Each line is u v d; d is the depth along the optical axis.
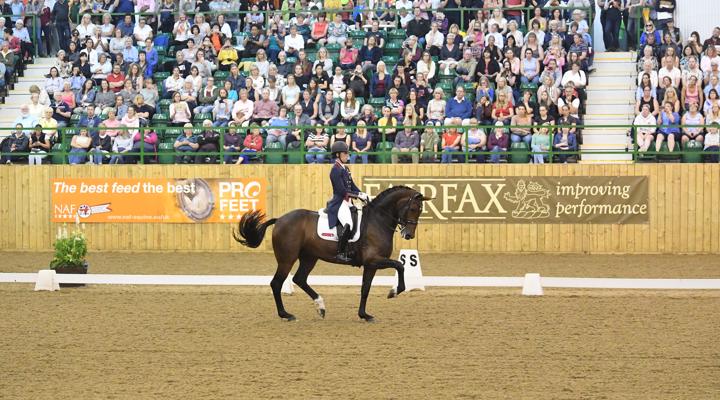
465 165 21.58
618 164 21.25
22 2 29.45
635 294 15.59
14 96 27.00
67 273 16.92
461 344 11.20
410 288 16.00
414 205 12.70
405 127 21.66
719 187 21.03
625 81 25.08
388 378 9.45
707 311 13.62
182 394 8.87
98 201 22.77
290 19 29.17
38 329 12.42
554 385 9.15
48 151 23.83
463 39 26.20
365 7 28.86
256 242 12.94
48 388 9.17
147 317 13.41
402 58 25.00
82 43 27.80
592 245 21.38
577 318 13.09
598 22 27.39
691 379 9.39
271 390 8.99
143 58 26.44
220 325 12.70
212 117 24.59
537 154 21.78
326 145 22.50
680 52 25.23
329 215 12.77
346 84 24.83
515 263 19.75
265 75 25.86
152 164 22.83
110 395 8.87
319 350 10.89
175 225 22.55
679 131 22.09
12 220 23.14
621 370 9.80
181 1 28.70
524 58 24.70
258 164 22.36
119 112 24.70
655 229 21.23
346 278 16.03
